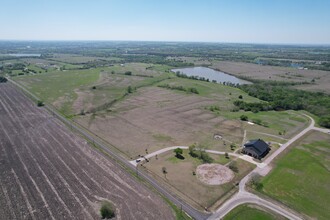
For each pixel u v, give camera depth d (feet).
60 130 316.60
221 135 315.58
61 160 240.94
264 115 404.98
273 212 181.68
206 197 195.21
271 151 275.59
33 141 281.13
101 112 394.93
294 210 185.06
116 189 198.80
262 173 231.50
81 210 173.88
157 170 230.68
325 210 186.80
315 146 294.25
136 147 276.41
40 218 165.78
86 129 324.80
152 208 179.11
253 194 201.16
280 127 351.05
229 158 256.73
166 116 382.83
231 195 199.00
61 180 207.92
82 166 231.30
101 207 175.73
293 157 264.93
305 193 205.87
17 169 222.89
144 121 359.46
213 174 226.17
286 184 216.54
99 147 273.75
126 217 168.96
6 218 165.37
